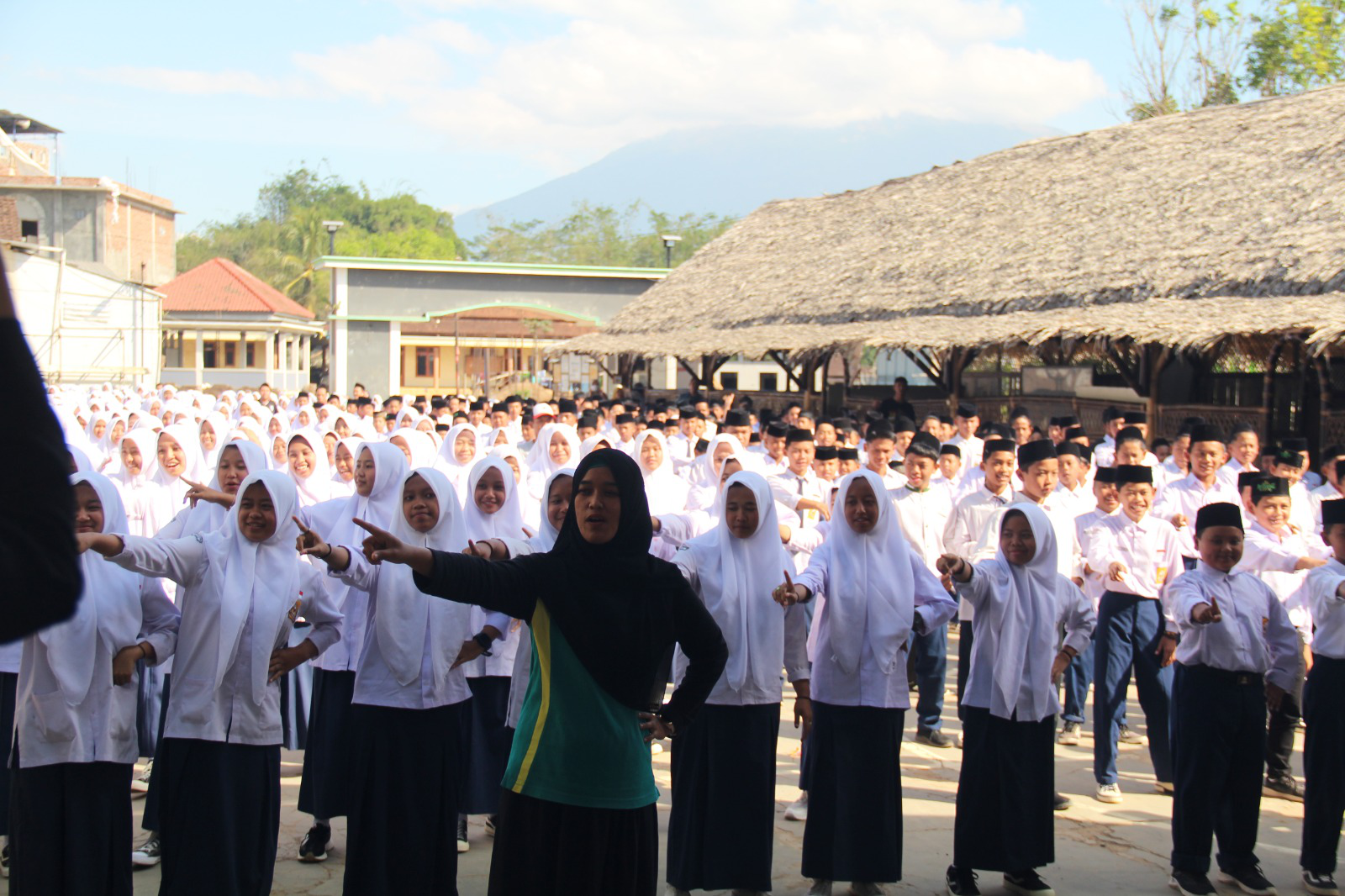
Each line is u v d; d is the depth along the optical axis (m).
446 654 4.97
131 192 45.88
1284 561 6.35
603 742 3.72
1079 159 24.09
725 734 5.12
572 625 3.71
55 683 4.38
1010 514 5.44
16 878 4.45
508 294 41.34
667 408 17.30
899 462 9.50
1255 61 34.09
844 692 5.24
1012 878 5.40
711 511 8.00
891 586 5.32
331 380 40.81
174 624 4.82
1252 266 15.14
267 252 75.75
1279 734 6.94
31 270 37.00
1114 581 6.91
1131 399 18.38
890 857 5.18
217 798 4.57
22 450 1.30
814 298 24.56
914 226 25.73
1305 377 14.01
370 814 4.86
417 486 5.18
